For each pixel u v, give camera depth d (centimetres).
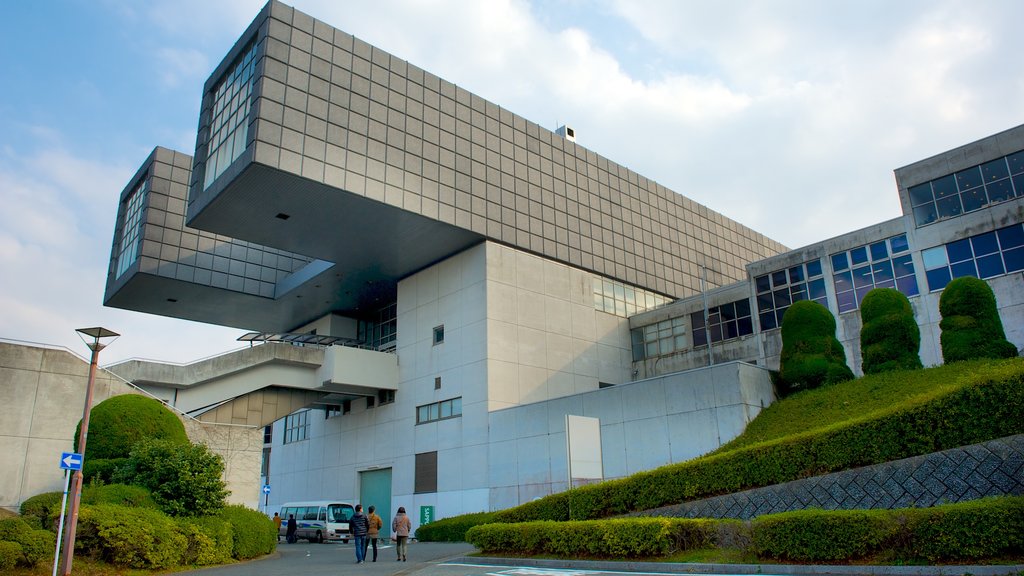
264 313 4941
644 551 1641
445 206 3666
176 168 4384
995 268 2955
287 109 3189
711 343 4156
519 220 4025
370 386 4081
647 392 3042
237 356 3759
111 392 2734
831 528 1359
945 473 1564
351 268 4181
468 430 3684
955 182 3150
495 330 3747
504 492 3434
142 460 2227
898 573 1236
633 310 4631
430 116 3759
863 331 2758
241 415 3825
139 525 1869
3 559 1510
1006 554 1175
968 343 2456
